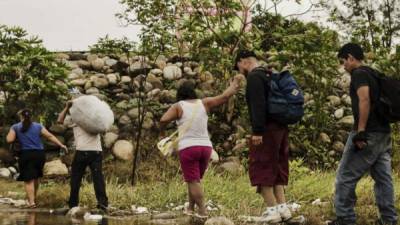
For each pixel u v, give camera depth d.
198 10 20.66
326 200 14.13
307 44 20.48
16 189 17.70
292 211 12.03
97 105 13.81
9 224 11.23
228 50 20.80
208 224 11.15
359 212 11.51
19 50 21.52
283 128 10.91
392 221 10.40
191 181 12.09
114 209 13.77
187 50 22.81
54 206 14.68
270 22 22.25
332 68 21.12
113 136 20.52
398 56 20.03
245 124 21.39
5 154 20.14
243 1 21.86
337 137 21.52
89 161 13.77
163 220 12.15
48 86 20.77
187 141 11.98
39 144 15.18
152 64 23.33
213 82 22.56
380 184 10.37
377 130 10.07
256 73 10.72
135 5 20.67
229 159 20.09
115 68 23.53
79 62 23.67
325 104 22.08
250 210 13.00
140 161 19.66
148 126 21.20
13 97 21.12
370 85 9.99
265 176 10.84
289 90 10.78
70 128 20.98
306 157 20.42
